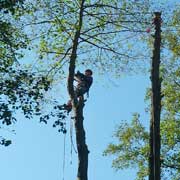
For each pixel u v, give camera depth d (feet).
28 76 64.18
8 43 66.23
